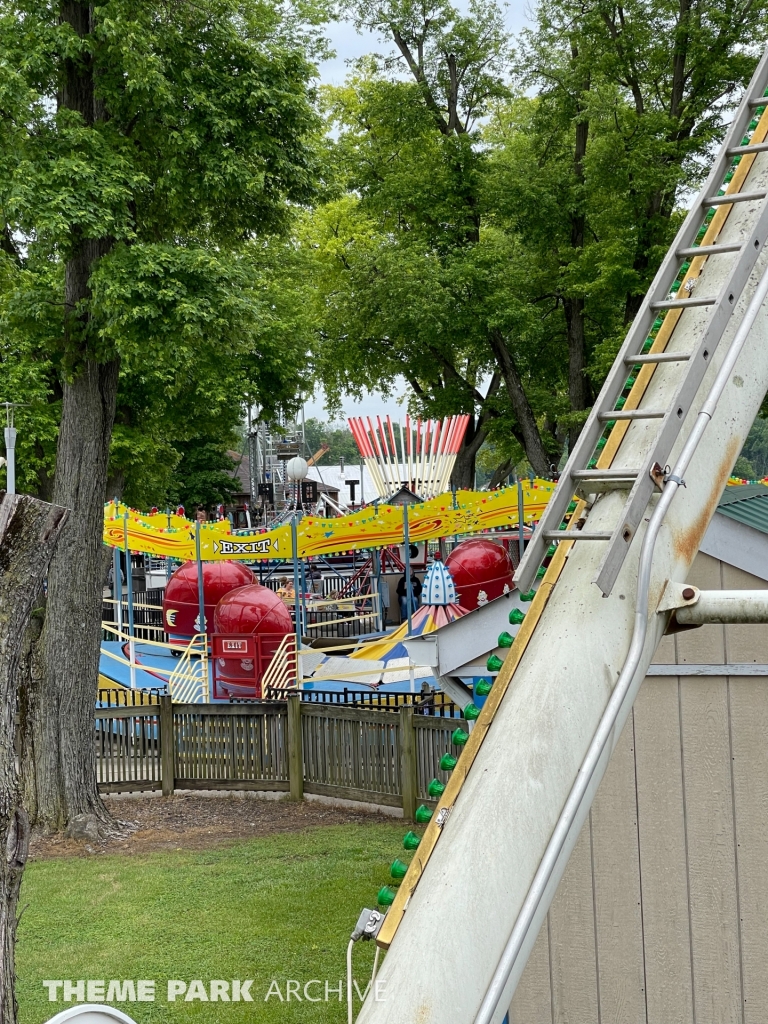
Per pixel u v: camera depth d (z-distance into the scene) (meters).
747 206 4.22
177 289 11.99
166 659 25.53
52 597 12.89
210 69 12.80
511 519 23.11
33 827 12.64
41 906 10.38
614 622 3.34
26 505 4.54
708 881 5.66
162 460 32.31
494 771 3.16
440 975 2.87
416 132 31.73
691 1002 5.67
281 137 13.59
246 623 20.77
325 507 51.19
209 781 14.37
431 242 30.78
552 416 33.28
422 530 22.55
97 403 13.14
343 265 35.25
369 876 10.72
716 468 3.58
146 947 9.20
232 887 10.65
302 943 9.12
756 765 5.61
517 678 3.38
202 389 25.75
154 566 41.09
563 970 5.80
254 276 13.33
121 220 12.14
